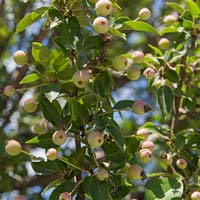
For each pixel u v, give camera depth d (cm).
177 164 175
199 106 193
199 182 174
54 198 163
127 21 167
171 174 181
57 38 166
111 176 162
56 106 167
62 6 165
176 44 188
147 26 167
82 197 165
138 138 165
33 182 246
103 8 160
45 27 168
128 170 164
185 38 188
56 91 162
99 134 157
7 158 234
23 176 241
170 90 185
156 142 210
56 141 159
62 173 166
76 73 159
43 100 165
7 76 255
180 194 169
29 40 263
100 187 159
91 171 163
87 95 165
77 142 166
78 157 164
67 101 166
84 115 163
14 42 284
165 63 188
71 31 163
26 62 168
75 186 161
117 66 164
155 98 188
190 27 188
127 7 282
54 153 160
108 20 165
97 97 163
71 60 164
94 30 163
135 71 167
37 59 169
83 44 163
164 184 170
